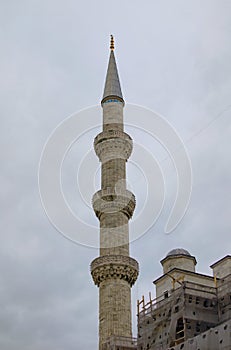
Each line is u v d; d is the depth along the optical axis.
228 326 50.44
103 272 73.56
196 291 60.22
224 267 69.94
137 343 65.00
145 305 66.00
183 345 54.66
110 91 90.50
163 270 73.31
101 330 70.12
